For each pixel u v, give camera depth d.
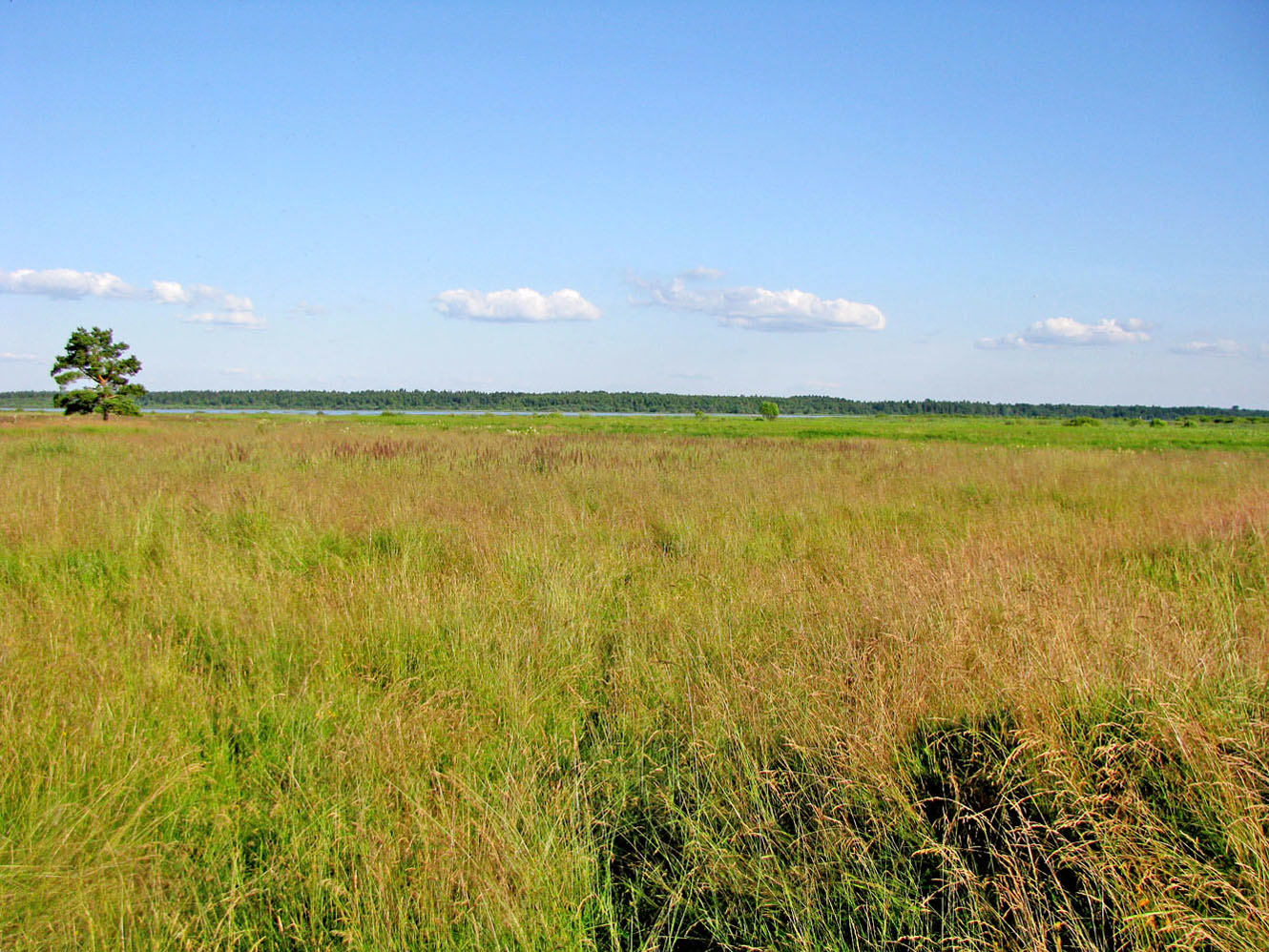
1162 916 2.28
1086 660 3.68
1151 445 31.47
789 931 2.54
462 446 18.55
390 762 3.26
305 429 29.66
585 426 42.50
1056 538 7.75
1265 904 2.29
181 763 3.19
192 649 4.61
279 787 3.12
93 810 2.74
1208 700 3.33
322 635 4.66
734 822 3.03
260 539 7.48
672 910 2.66
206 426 33.12
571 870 2.72
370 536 7.51
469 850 2.70
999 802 2.86
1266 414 169.00
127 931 2.38
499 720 3.85
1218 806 2.65
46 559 6.33
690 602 5.78
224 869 2.70
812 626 4.84
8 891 2.36
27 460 14.59
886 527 8.95
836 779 3.06
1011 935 2.39
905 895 2.60
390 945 2.32
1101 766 2.99
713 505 10.13
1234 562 6.78
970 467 15.31
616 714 3.96
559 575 6.19
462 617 5.02
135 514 7.74
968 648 4.02
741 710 3.75
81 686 3.75
